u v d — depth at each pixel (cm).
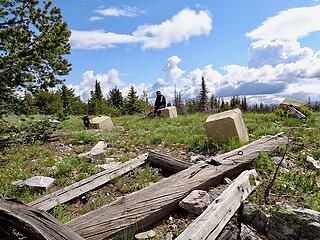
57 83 286
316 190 229
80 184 246
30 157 392
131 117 857
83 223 172
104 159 348
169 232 186
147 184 259
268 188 215
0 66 249
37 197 248
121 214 184
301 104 710
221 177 241
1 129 286
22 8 272
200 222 165
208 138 356
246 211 196
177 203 207
